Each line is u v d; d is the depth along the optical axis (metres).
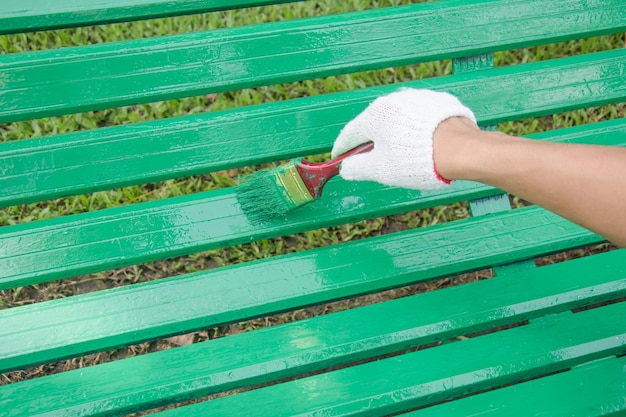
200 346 1.42
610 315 1.49
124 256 1.43
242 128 1.49
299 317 1.87
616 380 1.43
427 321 1.45
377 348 1.43
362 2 2.17
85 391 1.35
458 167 1.04
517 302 1.47
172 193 1.96
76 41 2.07
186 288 1.43
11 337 1.37
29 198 1.43
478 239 1.52
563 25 1.61
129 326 1.40
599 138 1.61
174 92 1.47
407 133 1.12
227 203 1.48
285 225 1.48
